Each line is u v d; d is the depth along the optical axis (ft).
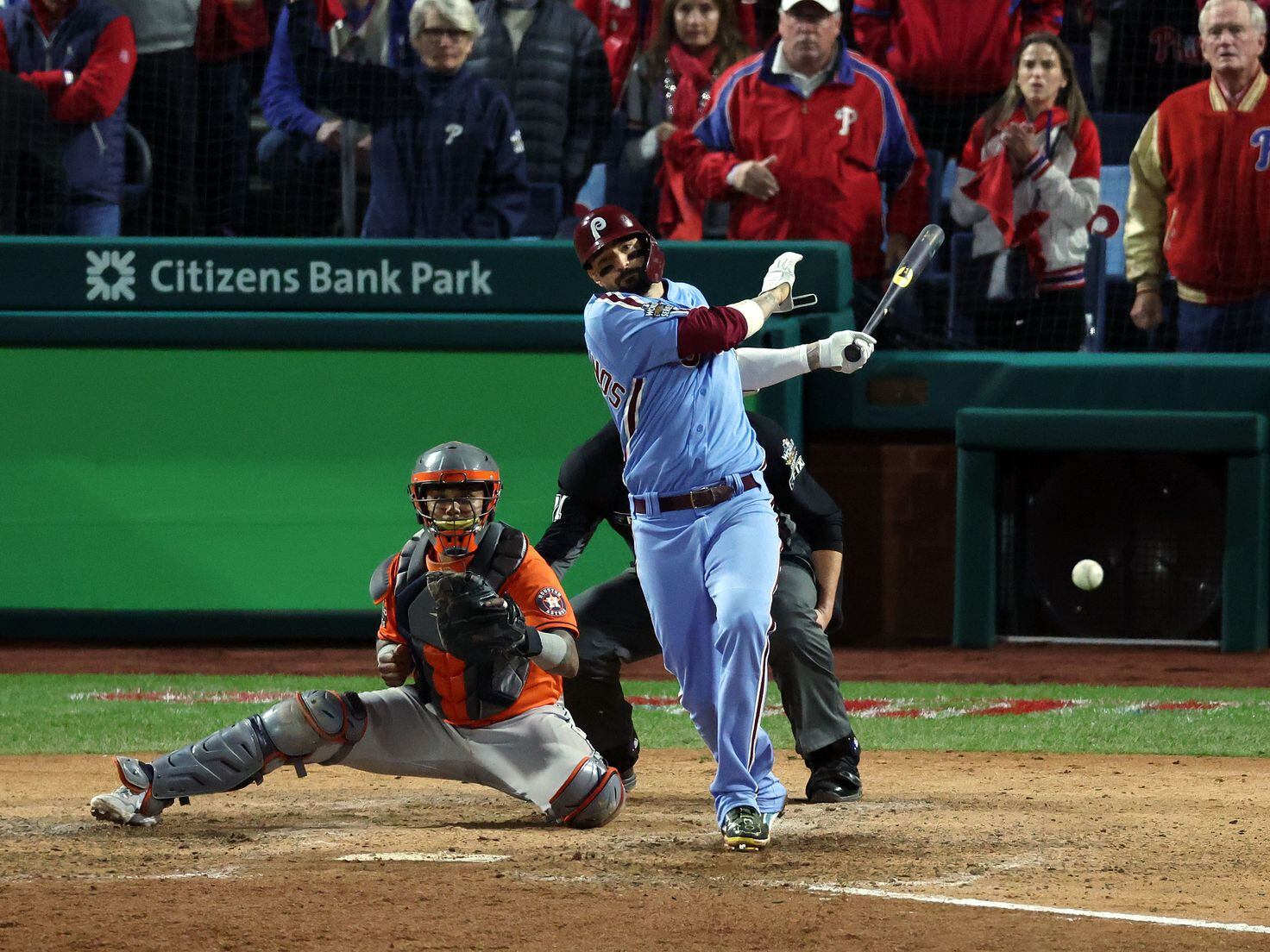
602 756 74.13
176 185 154.71
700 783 80.59
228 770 63.10
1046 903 51.03
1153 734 100.01
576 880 53.78
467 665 62.28
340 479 148.25
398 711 63.52
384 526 148.46
